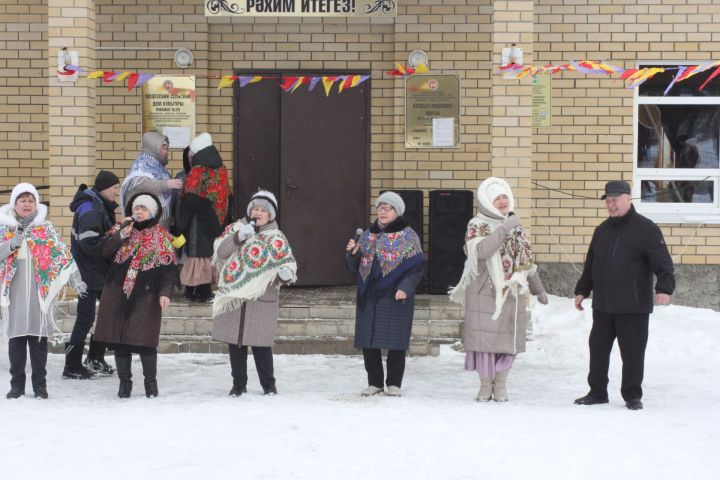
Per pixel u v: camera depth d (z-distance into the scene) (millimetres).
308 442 7141
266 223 9250
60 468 6434
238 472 6355
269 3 13242
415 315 11711
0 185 13516
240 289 9039
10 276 8906
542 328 12086
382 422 7832
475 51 13406
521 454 6895
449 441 7227
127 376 9102
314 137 13547
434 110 13469
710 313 12914
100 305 9062
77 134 11773
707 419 8125
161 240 9109
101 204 9883
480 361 9031
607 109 13375
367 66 13586
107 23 13383
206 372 10336
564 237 13453
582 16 13352
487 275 9047
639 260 8773
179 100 13438
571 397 9297
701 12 13352
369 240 9289
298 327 11438
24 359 9055
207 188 11641
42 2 13359
